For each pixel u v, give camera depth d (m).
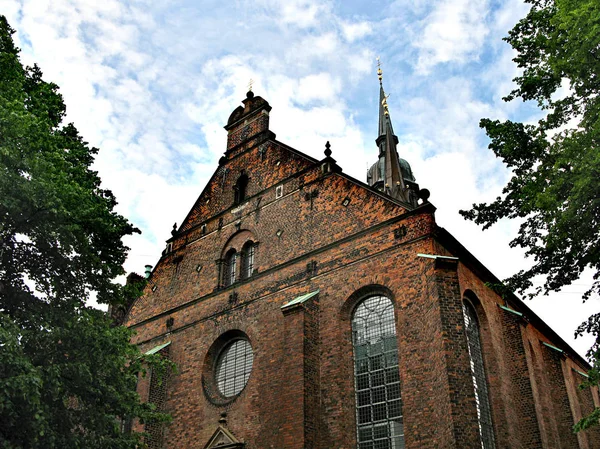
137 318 35.47
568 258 20.55
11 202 16.77
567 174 18.30
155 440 28.73
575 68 17.89
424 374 21.95
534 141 20.84
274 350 26.83
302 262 28.06
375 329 24.58
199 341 30.81
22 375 14.75
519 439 24.77
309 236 28.59
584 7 16.86
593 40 17.03
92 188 22.91
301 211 29.72
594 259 18.92
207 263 33.44
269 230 30.84
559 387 32.34
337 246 27.05
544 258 21.22
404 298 23.73
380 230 25.89
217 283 31.97
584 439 35.06
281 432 23.23
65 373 17.56
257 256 30.61
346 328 25.19
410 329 23.06
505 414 24.22
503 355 26.66
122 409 19.12
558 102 19.84
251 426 25.70
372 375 23.86
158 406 29.64
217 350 30.02
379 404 23.16
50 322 18.08
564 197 18.50
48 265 19.61
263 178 33.09
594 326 19.92
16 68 20.36
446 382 20.12
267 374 26.39
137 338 34.25
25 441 15.98
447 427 19.69
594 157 17.03
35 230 18.42
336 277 26.33
